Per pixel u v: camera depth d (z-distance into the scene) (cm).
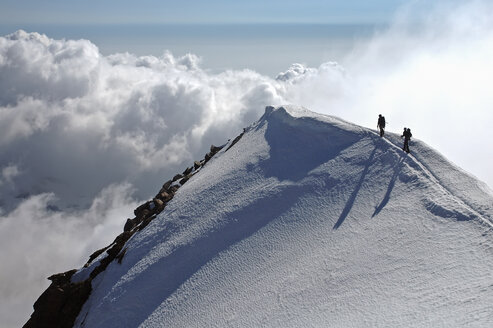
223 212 3731
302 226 3269
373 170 3438
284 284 2783
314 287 2631
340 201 3316
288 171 3888
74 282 4034
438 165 3231
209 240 3519
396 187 3162
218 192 4016
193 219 3831
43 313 3669
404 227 2742
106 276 3750
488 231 2420
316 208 3369
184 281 3275
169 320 3005
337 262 2736
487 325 1755
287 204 3531
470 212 2616
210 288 3097
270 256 3141
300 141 4169
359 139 3847
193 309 2988
